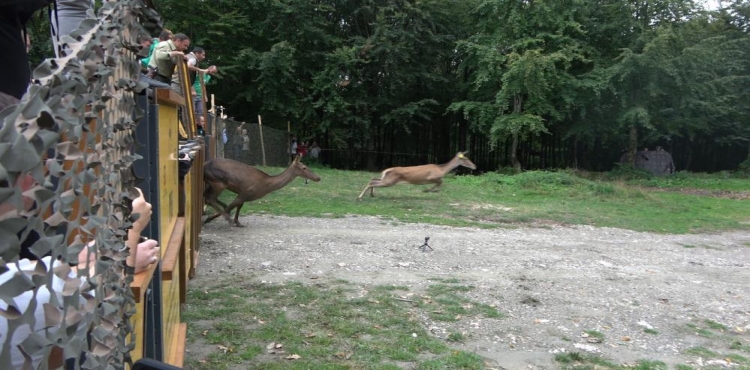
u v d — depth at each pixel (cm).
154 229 237
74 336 95
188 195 523
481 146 2980
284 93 2583
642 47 2414
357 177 2042
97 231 113
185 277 453
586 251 918
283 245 836
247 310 539
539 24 2330
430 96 2898
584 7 2389
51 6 207
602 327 550
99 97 115
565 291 666
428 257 807
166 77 537
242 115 2803
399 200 1455
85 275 105
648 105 2467
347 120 2658
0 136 69
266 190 970
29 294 99
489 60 2355
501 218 1242
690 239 1109
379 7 2614
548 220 1248
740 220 1395
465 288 651
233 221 992
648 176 2470
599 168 3019
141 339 202
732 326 573
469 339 500
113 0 141
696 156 3156
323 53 2584
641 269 804
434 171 1584
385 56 2589
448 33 2755
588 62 2422
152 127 234
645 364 461
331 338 481
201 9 2375
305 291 608
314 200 1366
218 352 440
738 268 848
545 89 2292
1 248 71
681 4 2442
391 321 529
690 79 2405
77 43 104
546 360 462
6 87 178
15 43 183
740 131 2892
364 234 959
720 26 2722
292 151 2677
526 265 789
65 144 90
